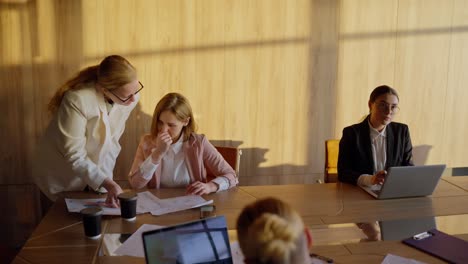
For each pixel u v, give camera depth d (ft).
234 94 11.92
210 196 7.46
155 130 8.06
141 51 11.34
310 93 12.25
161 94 11.60
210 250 4.69
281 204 3.66
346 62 12.25
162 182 8.12
